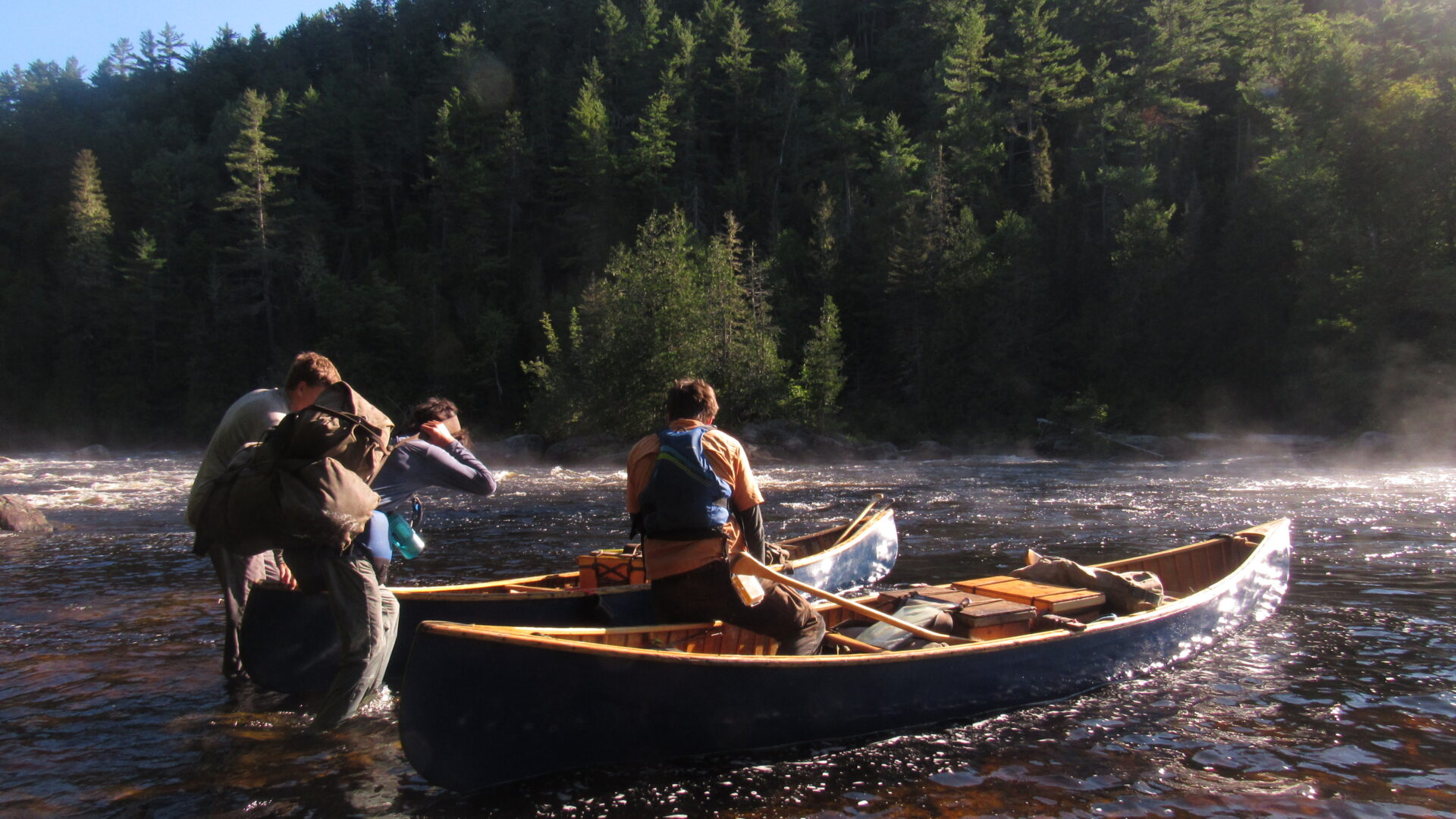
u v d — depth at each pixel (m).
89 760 3.52
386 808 3.07
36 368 55.50
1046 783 3.26
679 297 35.25
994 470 24.19
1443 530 9.89
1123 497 14.91
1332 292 31.52
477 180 59.81
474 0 91.00
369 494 3.61
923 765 3.43
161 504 14.98
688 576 3.61
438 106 72.25
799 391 36.31
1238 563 6.35
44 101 89.88
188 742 3.72
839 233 53.00
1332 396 29.92
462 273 57.41
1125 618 4.56
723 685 3.39
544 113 68.00
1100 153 53.72
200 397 52.22
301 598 4.35
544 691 3.16
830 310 38.62
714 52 70.56
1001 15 71.06
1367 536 9.43
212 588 7.09
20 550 9.35
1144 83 53.69
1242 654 4.98
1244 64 54.94
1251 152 50.06
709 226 60.50
